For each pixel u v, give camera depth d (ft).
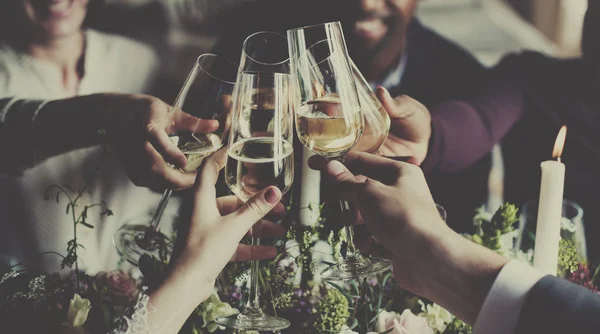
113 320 3.47
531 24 5.14
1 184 4.86
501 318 2.48
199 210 2.95
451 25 4.99
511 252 3.73
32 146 4.84
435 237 2.76
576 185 5.41
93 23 4.77
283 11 4.82
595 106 5.14
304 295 3.54
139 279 4.22
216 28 4.87
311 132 3.06
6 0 4.67
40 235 4.91
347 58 3.17
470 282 2.66
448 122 4.97
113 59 4.80
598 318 2.29
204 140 3.43
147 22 4.82
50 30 4.70
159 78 4.88
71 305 3.22
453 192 5.10
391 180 3.14
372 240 3.53
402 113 4.73
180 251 2.93
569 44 5.20
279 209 3.70
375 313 3.51
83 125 4.82
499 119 5.09
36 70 4.76
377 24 4.83
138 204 4.85
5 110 4.79
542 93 5.15
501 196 5.21
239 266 3.51
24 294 3.45
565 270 3.53
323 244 3.83
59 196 4.89
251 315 3.20
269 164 2.89
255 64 3.58
